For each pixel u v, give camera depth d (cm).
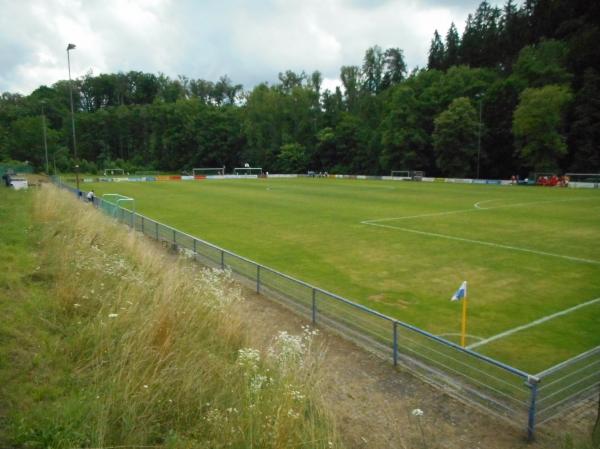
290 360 692
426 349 1029
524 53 8131
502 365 723
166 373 622
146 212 3519
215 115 12044
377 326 1168
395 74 12619
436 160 8350
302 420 570
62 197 2808
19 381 585
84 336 713
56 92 14950
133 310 799
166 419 564
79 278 1007
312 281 1619
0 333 703
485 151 7969
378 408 746
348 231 2639
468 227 2769
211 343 793
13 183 4141
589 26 7756
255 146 11688
